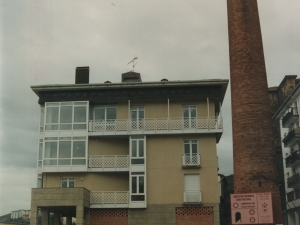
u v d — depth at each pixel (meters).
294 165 52.28
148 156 39.19
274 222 34.47
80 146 39.75
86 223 37.94
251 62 37.62
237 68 37.97
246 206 33.53
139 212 38.03
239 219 33.44
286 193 56.31
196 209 37.94
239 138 36.75
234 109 37.66
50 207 37.12
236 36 38.50
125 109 40.84
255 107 36.72
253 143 36.03
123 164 39.50
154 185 38.50
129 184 38.47
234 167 37.00
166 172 38.78
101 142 40.41
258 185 35.19
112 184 39.59
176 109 40.50
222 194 57.56
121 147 40.38
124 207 38.12
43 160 39.62
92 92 40.78
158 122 39.78
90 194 38.66
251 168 35.62
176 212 37.97
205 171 38.62
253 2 39.06
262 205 33.22
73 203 36.00
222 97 42.50
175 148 39.28
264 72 37.91
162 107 40.72
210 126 39.28
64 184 39.72
